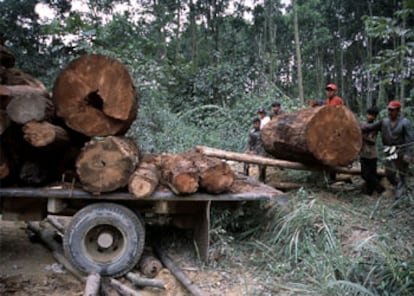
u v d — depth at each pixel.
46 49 16.70
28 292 3.89
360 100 20.97
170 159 5.05
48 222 5.83
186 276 4.16
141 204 4.62
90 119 4.42
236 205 5.15
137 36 15.48
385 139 6.03
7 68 5.10
